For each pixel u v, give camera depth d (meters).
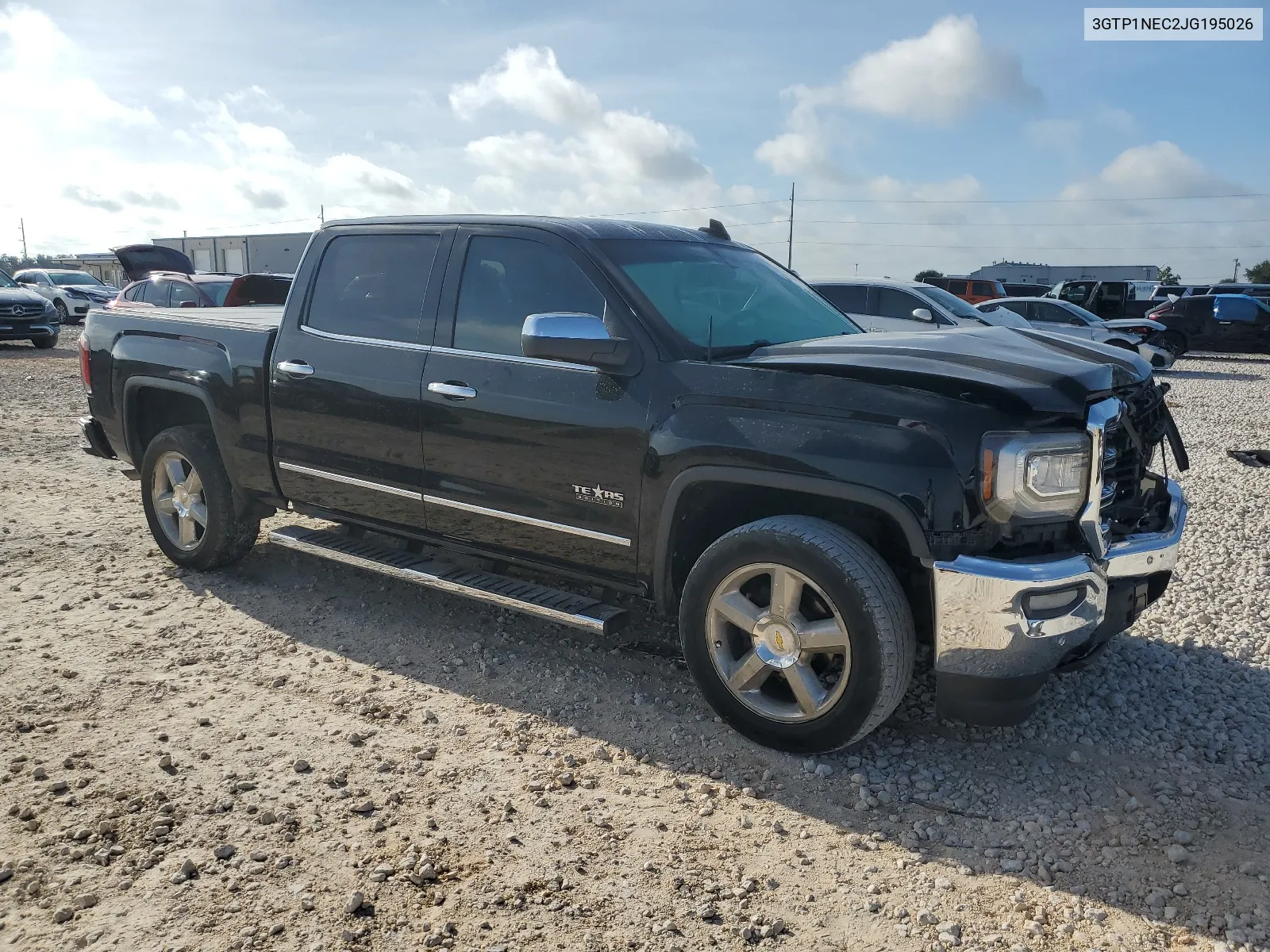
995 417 3.04
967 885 2.78
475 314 4.14
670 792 3.25
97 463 8.46
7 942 2.45
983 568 2.99
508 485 3.98
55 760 3.34
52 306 19.67
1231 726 3.76
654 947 2.48
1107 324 19.28
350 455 4.48
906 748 3.55
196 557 5.25
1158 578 3.68
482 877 2.75
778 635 3.37
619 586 3.85
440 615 4.82
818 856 2.91
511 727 3.68
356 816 3.04
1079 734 3.67
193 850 2.85
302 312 4.71
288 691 3.95
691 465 3.47
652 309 3.74
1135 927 2.60
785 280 4.68
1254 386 17.31
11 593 5.04
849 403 3.21
